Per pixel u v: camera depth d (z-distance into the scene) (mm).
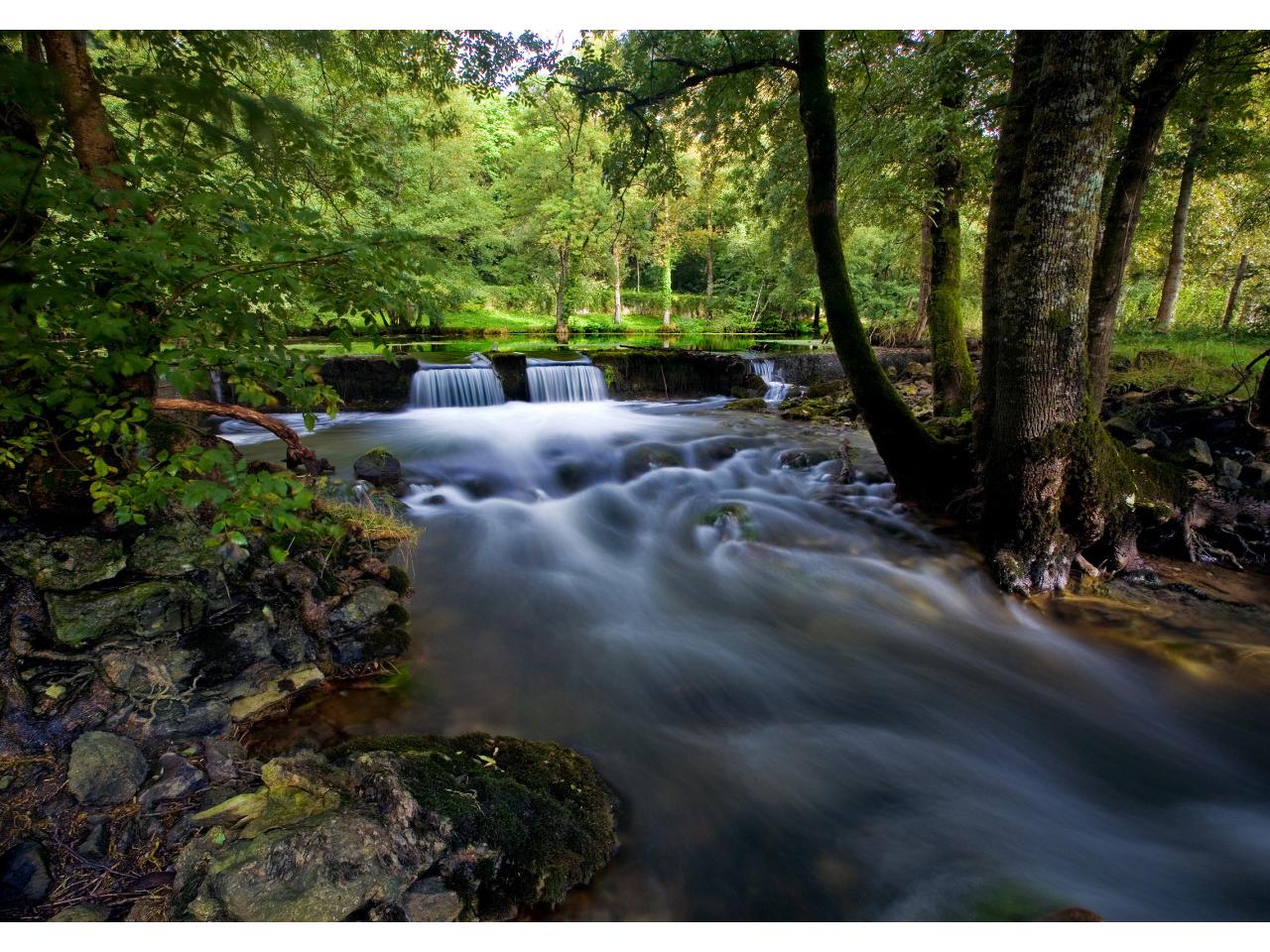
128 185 2613
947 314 8859
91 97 2574
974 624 4695
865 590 5184
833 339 6566
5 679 2525
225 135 1643
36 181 2117
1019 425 4746
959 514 6020
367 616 3656
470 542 5777
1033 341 4523
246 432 10312
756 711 3721
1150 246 20547
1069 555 4906
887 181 9133
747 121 9672
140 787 2434
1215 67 7504
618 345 21656
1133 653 4195
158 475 2348
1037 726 3668
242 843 2104
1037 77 5289
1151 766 3377
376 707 3318
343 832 2143
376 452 6871
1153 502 5004
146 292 2275
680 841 2727
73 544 2836
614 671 3996
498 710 3502
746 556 5848
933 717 3721
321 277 2588
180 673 2893
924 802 3061
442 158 23609
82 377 2273
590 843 2539
